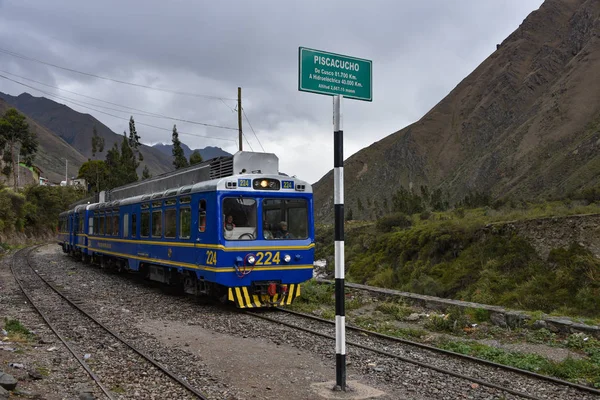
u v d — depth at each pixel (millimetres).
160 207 15953
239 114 30406
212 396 6230
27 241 64312
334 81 6340
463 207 52750
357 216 180125
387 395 6340
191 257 13500
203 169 14438
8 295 15461
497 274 23625
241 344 9094
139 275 21875
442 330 11094
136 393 6289
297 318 11820
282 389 6531
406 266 30438
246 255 12336
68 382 6684
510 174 183625
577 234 22359
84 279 20281
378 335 9938
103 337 9680
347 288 16016
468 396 6426
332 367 7629
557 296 20109
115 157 97625
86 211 27078
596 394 6648
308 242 13250
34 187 78562
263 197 12766
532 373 7398
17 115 90812
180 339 9492
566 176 141625
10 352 7996
